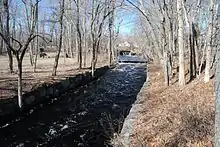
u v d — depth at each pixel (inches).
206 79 661.3
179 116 395.5
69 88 944.9
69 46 2299.5
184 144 302.2
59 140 476.4
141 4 788.0
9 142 468.4
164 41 762.2
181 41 702.5
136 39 3265.3
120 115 615.8
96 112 660.7
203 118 330.3
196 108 384.5
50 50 2564.0
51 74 1003.9
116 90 973.2
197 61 832.9
